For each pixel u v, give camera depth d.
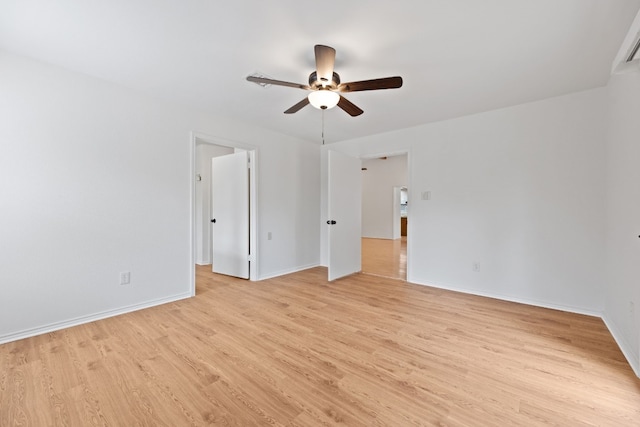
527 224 3.14
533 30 1.86
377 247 7.38
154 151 3.00
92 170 2.59
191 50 2.13
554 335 2.36
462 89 2.77
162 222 3.08
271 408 1.50
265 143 4.16
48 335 2.31
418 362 1.95
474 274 3.49
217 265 4.55
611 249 2.52
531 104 3.10
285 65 2.33
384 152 4.33
